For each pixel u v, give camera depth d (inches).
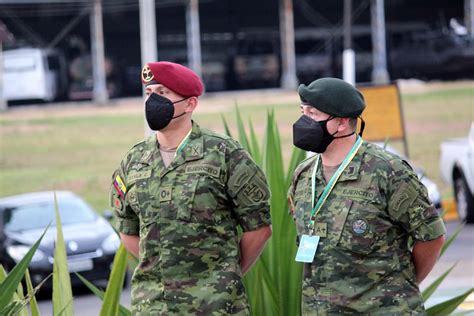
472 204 1401.3
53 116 3427.7
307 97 388.5
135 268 432.5
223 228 392.8
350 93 387.5
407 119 2874.0
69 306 439.8
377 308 376.8
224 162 393.4
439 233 382.6
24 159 2588.6
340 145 390.3
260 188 396.8
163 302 388.5
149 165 399.2
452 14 4136.3
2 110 3695.9
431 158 2228.1
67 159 2559.1
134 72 4121.6
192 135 398.0
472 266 1045.2
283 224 466.3
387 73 3924.7
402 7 4111.7
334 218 382.9
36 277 1124.5
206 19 4165.8
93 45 3863.2
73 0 3909.9
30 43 4062.5
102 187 2159.2
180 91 393.4
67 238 1161.4
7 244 1153.4
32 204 1255.5
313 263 386.0
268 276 463.8
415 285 386.6
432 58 3710.6
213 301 384.8
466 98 3228.3
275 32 4220.0
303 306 390.6
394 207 379.2
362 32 4229.8
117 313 438.6
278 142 487.5
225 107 3324.3
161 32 4183.1
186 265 387.9
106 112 3494.1
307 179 398.3
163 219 390.0
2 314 385.1
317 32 4259.4
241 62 4173.2
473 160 1360.7
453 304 461.4
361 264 378.3
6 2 3944.4
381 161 383.9
